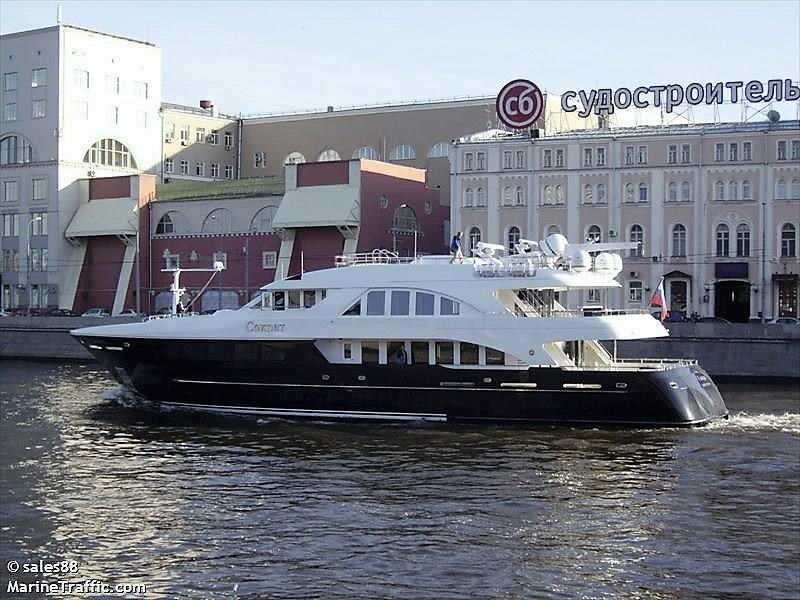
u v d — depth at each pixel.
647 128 66.56
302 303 34.28
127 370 36.38
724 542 20.31
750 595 17.41
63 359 67.88
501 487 24.78
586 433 31.39
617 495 23.98
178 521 21.91
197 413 35.62
